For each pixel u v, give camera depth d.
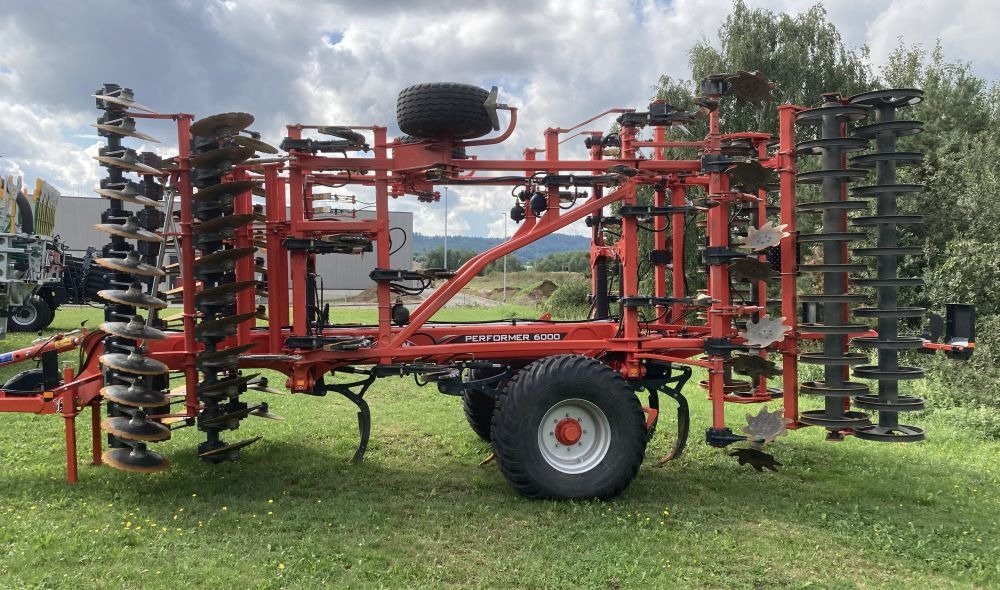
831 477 5.41
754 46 19.28
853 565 3.70
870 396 4.86
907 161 4.80
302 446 6.03
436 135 4.80
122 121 4.52
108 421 4.59
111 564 3.45
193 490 4.71
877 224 4.76
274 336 4.96
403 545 3.84
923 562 3.74
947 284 9.95
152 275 4.55
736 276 4.96
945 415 7.68
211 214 4.69
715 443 4.89
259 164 4.87
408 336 4.97
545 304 23.33
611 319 5.91
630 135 5.15
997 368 8.91
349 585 3.30
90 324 16.83
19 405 4.76
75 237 32.88
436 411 7.64
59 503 4.31
